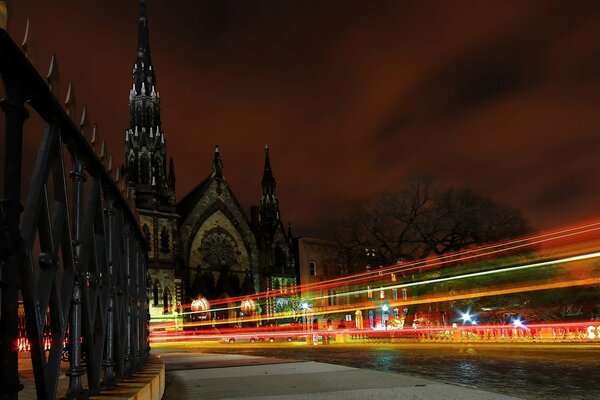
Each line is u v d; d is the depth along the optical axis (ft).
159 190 277.64
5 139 9.29
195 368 59.36
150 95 292.40
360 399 30.58
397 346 122.93
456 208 174.50
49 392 11.07
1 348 8.91
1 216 8.96
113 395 16.08
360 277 262.67
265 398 31.76
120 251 20.44
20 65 9.39
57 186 11.85
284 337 218.59
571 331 112.98
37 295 10.25
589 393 38.50
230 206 308.60
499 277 155.63
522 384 43.88
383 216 180.65
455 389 35.24
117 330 19.25
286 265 326.85
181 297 265.54
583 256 143.95
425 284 168.55
